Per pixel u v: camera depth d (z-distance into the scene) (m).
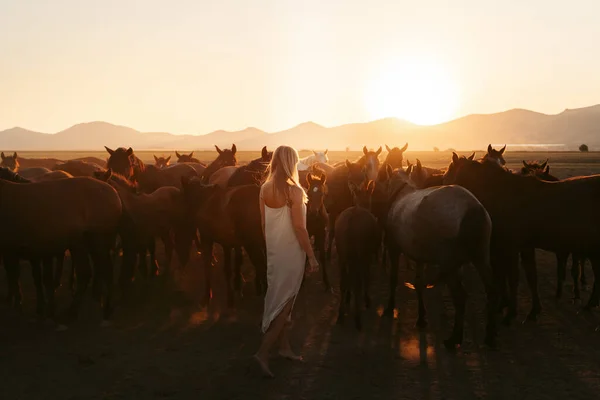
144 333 8.44
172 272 12.70
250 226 9.54
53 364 7.15
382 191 10.40
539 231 8.60
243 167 12.38
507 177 8.88
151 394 6.23
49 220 8.11
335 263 13.80
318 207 10.23
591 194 8.34
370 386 6.41
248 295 10.73
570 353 7.46
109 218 8.73
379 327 8.70
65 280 11.89
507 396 6.13
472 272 12.42
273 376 6.61
